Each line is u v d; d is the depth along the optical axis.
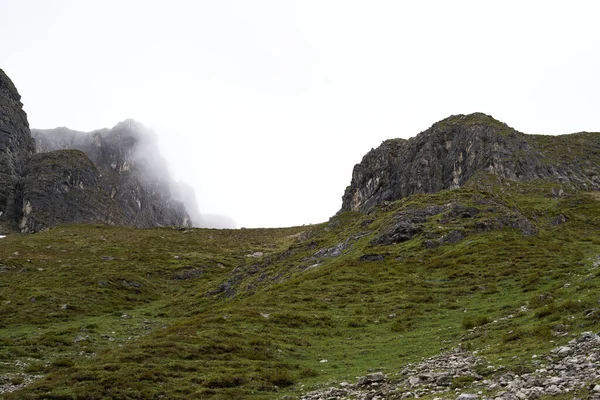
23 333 52.50
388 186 145.62
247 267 89.44
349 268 55.78
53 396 22.78
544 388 15.84
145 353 28.75
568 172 139.25
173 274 106.25
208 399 22.31
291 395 22.39
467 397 16.19
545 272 42.22
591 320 22.22
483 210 70.88
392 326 35.12
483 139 132.12
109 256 121.94
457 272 47.88
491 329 27.84
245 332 34.62
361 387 21.84
